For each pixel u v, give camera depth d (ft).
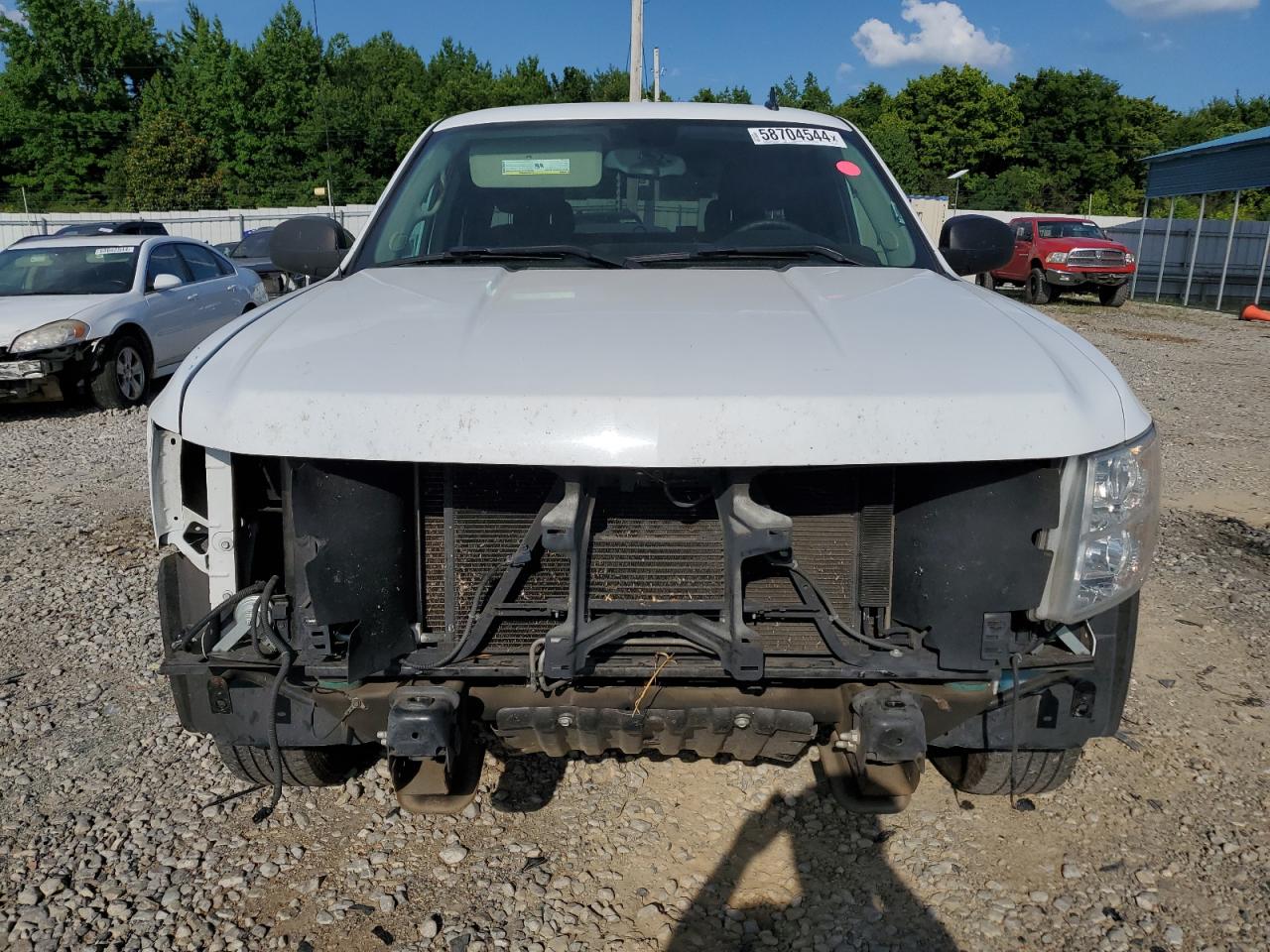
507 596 7.31
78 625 14.38
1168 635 14.17
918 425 6.63
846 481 7.33
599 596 7.23
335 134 168.45
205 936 8.02
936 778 10.34
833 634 7.26
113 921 8.17
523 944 7.93
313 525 6.88
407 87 213.25
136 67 179.11
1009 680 7.27
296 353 7.33
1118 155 197.36
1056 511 6.88
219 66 169.17
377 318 8.01
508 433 6.59
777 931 8.12
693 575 7.22
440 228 10.94
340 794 10.02
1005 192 176.76
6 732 11.28
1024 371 7.07
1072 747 7.48
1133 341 52.39
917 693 7.13
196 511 7.36
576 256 10.16
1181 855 9.11
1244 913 8.34
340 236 11.39
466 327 7.71
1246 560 17.52
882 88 221.87
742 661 6.75
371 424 6.67
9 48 172.24
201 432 6.95
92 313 30.27
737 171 11.32
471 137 11.83
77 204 172.86
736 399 6.62
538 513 7.18
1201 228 75.36
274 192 164.25
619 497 7.13
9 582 16.12
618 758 10.62
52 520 19.70
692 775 10.32
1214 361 44.55
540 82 221.66
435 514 7.36
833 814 9.68
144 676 12.73
